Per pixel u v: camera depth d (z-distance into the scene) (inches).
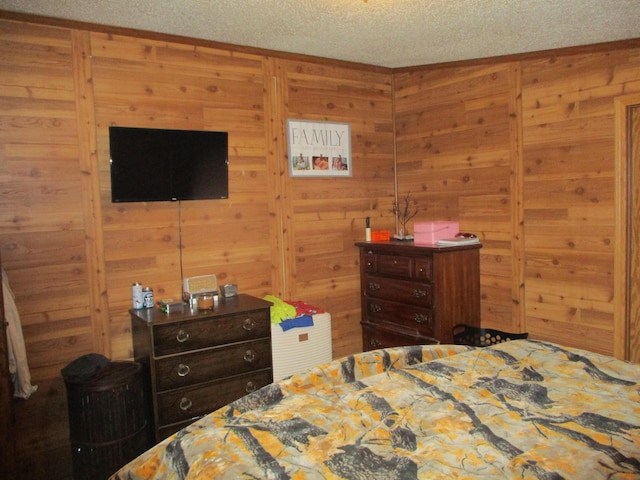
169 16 107.7
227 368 110.3
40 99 107.2
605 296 118.6
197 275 127.4
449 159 149.0
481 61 138.9
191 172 117.6
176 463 55.1
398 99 160.6
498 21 108.8
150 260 120.7
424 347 85.4
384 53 137.6
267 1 99.0
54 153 108.8
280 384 71.0
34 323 107.3
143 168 111.0
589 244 121.0
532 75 129.6
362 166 156.3
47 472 108.0
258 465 49.6
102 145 114.2
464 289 134.1
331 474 47.7
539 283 131.0
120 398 95.1
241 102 132.9
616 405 60.0
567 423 55.7
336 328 152.3
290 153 141.5
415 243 139.5
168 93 122.1
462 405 60.9
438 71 149.8
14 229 105.0
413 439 54.0
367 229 152.8
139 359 110.0
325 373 74.4
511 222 135.5
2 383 85.0
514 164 133.9
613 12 101.3
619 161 114.6
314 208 147.0
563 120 124.2
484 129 139.9
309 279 146.6
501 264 138.3
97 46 113.0
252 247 136.0
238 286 134.1
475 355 77.6
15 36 104.3
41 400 107.7
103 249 114.7
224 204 131.1
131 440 97.2
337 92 149.9
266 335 115.6
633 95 111.9
